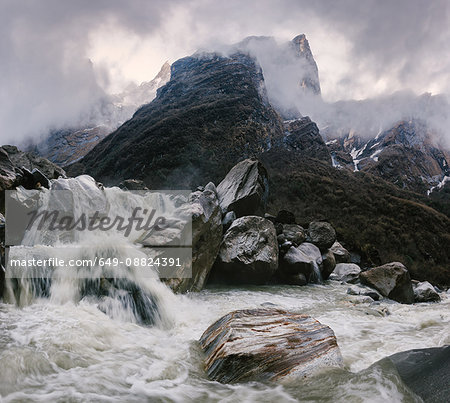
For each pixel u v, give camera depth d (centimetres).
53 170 1384
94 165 6406
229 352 393
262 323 462
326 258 1434
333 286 1264
